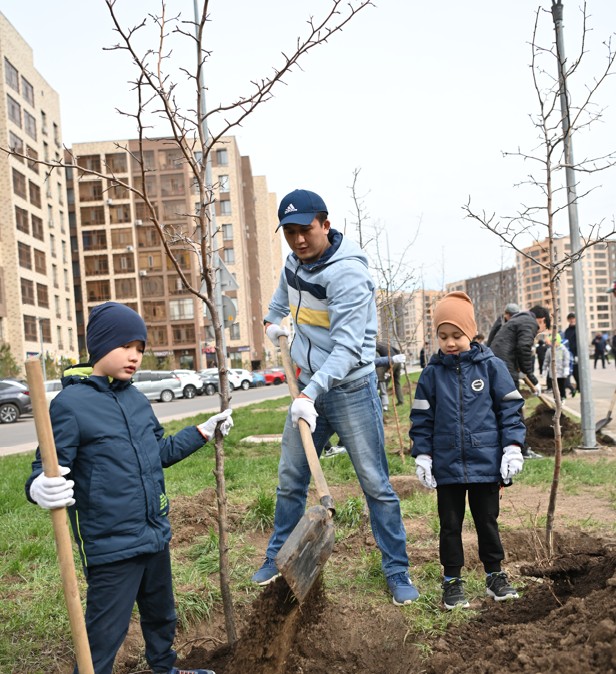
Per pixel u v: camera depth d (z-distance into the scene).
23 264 44.47
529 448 7.45
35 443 13.98
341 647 2.89
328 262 3.29
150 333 65.31
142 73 2.45
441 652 2.72
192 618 3.38
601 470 6.32
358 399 3.37
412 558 3.94
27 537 4.90
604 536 4.12
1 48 41.97
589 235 3.79
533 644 2.32
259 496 5.17
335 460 7.45
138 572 2.50
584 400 7.71
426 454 3.37
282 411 16.81
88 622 2.42
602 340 29.97
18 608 3.47
